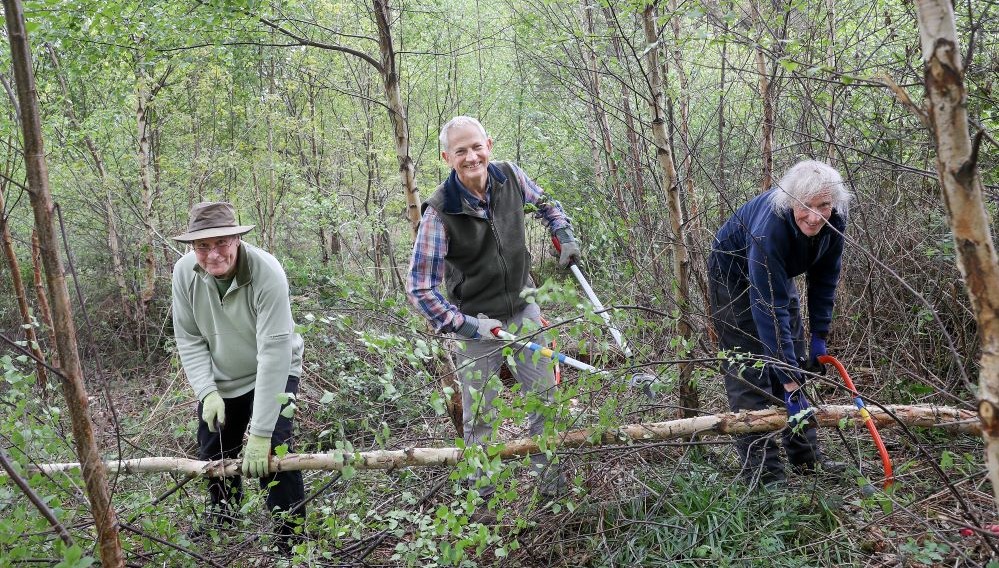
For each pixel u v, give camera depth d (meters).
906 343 4.03
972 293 1.61
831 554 2.92
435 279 3.43
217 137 9.98
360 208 10.13
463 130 3.35
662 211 5.04
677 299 4.00
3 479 2.60
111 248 9.24
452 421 4.24
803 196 2.97
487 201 3.50
